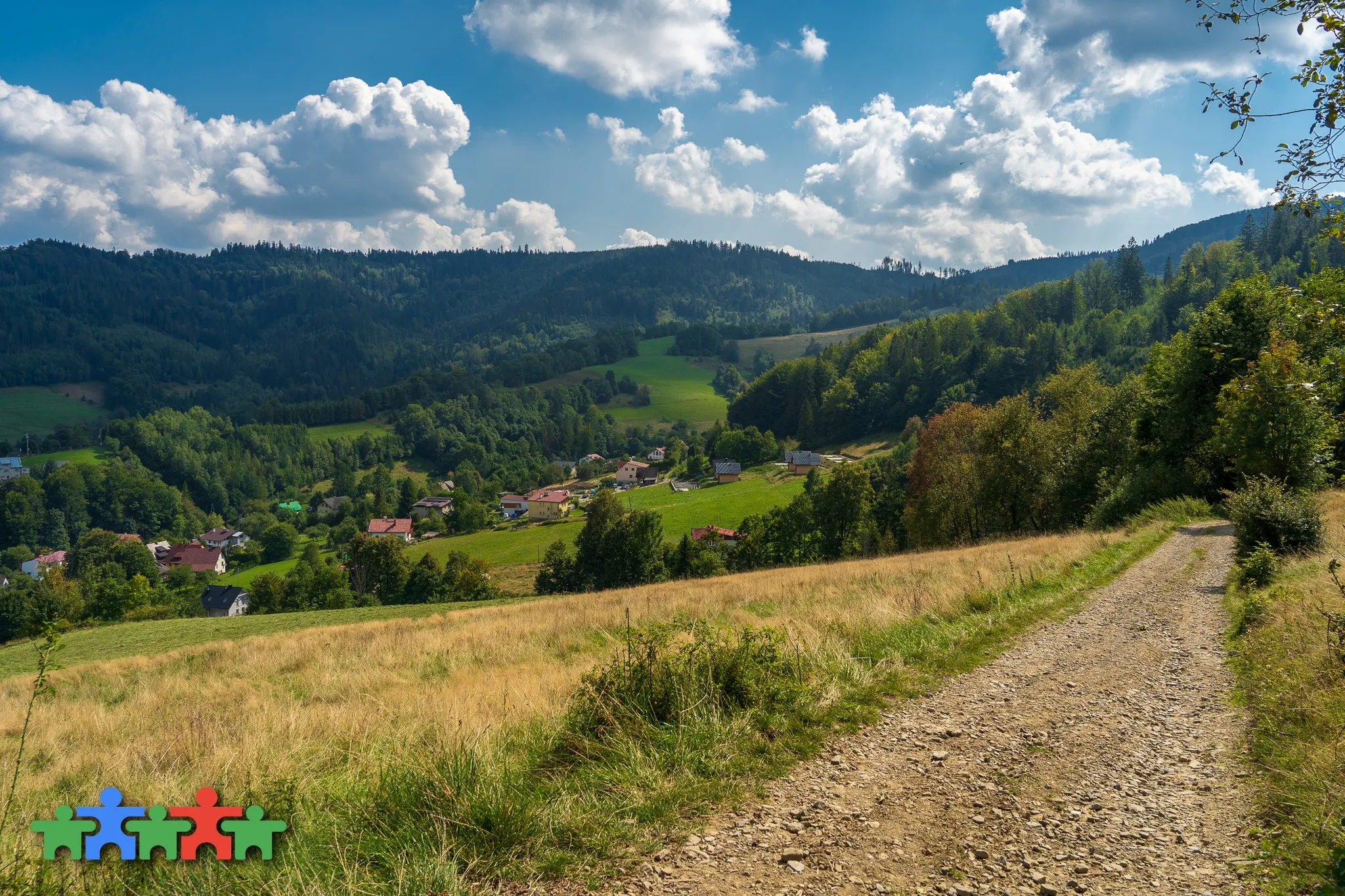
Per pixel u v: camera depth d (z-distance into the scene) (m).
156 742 8.15
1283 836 4.12
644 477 150.62
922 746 5.95
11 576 98.94
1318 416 20.41
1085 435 41.34
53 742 9.86
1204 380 29.16
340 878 3.99
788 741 5.92
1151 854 4.18
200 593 84.31
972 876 3.99
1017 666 8.45
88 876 4.12
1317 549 13.23
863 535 59.59
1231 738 5.93
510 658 13.54
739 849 4.31
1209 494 29.20
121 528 128.12
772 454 129.88
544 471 165.38
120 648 28.33
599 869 4.08
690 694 6.55
